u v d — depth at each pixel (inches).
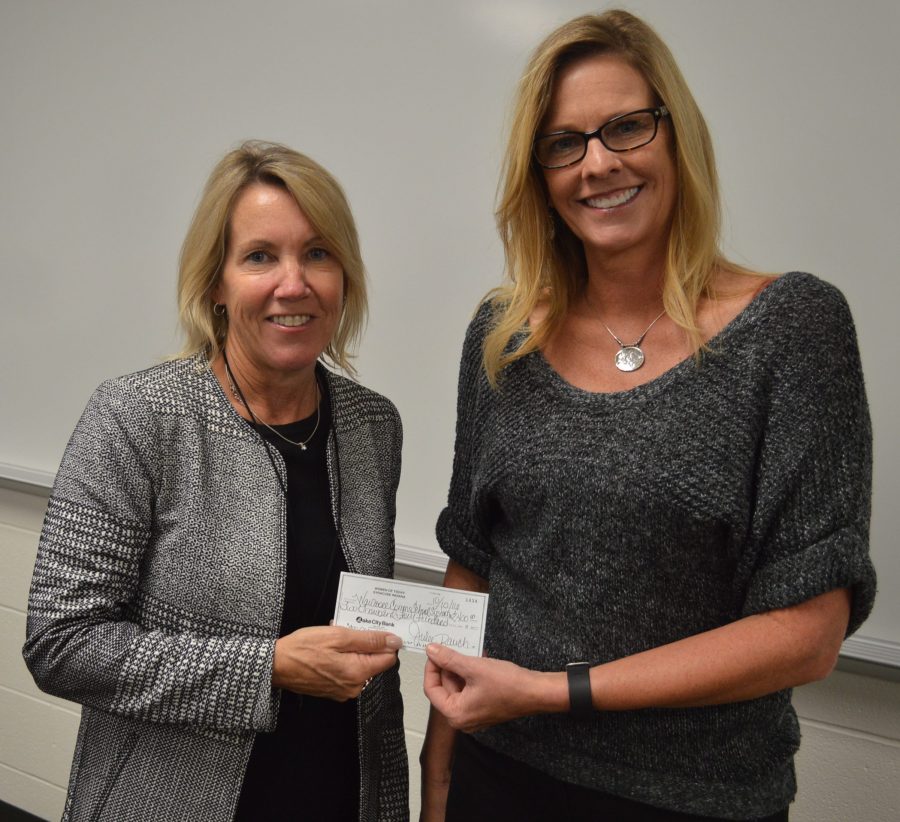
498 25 65.1
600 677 35.8
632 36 36.7
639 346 38.7
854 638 56.5
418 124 69.5
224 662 38.8
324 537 44.8
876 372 54.6
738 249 58.0
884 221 53.4
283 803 42.7
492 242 66.9
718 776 36.8
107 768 41.2
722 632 35.1
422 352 71.4
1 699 96.3
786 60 55.4
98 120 85.8
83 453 40.3
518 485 39.0
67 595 38.9
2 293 93.8
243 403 44.5
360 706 44.7
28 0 89.2
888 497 55.0
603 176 36.5
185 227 81.3
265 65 76.2
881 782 58.1
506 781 40.4
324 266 43.4
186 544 40.3
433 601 41.3
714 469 34.4
